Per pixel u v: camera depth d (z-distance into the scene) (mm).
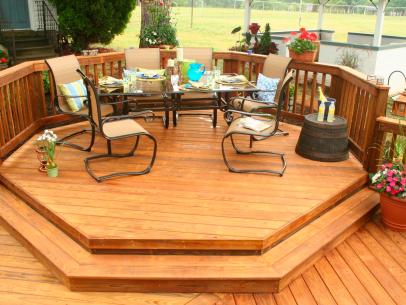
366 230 3482
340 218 3385
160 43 7176
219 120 5457
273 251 2924
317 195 3445
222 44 15500
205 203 3268
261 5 19359
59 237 3025
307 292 2742
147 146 4445
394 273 2941
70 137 4641
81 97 4312
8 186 3672
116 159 4074
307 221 3248
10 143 4145
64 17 10305
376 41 8562
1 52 9023
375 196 3777
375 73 8516
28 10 11031
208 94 5191
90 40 10969
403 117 4914
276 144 4633
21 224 3188
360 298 2691
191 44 15359
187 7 21484
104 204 3213
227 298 2688
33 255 3049
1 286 2740
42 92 4930
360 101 4234
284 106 5543
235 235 2842
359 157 4148
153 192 3422
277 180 3707
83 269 2691
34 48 10297
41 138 3547
